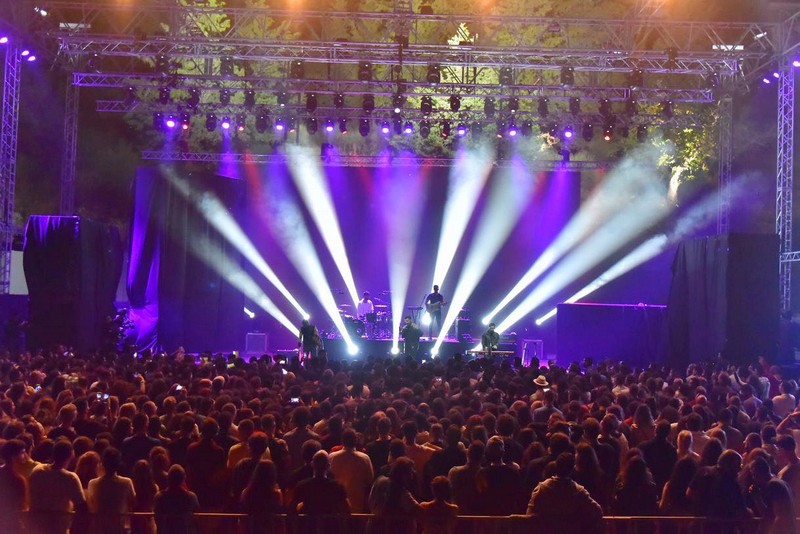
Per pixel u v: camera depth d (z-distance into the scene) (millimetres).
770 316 20828
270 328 31484
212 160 30203
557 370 14141
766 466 7109
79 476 7086
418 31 34406
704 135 35031
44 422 9352
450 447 7770
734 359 20766
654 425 9328
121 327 23234
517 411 9359
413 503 6531
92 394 10406
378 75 34375
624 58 23859
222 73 24266
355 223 31891
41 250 22344
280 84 26641
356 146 35594
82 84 25312
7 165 24578
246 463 7117
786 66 23953
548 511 6387
